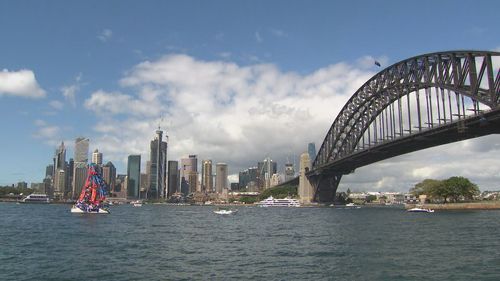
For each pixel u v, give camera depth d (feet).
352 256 170.81
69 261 159.74
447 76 453.99
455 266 147.02
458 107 438.40
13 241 224.74
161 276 133.08
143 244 215.92
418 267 145.38
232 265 152.87
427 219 430.61
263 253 183.62
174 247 205.05
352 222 396.57
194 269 145.07
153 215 592.60
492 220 403.13
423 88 516.73
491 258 163.84
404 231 285.43
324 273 136.87
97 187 570.05
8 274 135.03
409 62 541.75
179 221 443.32
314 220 452.76
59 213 573.74
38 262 157.38
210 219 497.05
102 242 222.48
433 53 473.67
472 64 411.95
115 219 451.12
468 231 281.74
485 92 403.95
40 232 278.87
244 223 411.75
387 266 147.54
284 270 142.72
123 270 142.51
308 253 181.47
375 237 245.65
